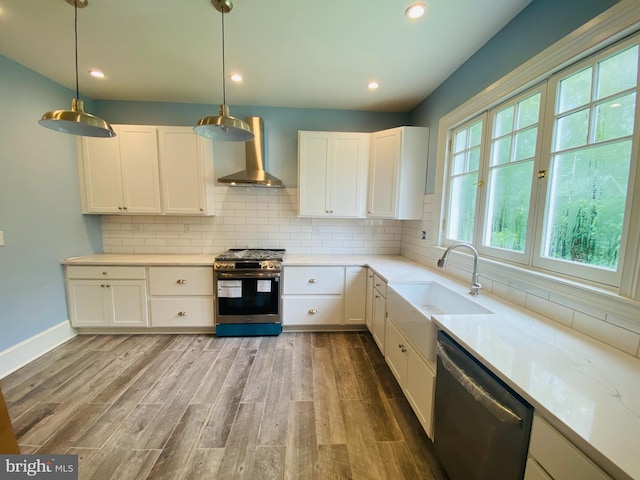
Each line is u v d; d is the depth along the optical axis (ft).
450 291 6.35
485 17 5.42
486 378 3.23
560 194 4.63
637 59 3.43
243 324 9.35
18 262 7.41
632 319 3.40
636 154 3.40
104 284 8.97
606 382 2.82
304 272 9.48
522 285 5.15
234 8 5.23
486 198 6.41
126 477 4.38
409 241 10.43
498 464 3.02
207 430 5.33
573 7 4.20
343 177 9.93
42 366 7.43
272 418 5.66
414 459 4.78
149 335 9.37
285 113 10.47
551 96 4.67
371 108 10.41
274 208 10.82
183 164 9.50
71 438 5.08
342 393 6.48
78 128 5.66
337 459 4.75
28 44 6.46
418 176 9.31
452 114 7.54
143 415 5.69
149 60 7.14
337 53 6.75
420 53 6.72
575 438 2.15
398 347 6.25
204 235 10.68
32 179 7.77
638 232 3.38
